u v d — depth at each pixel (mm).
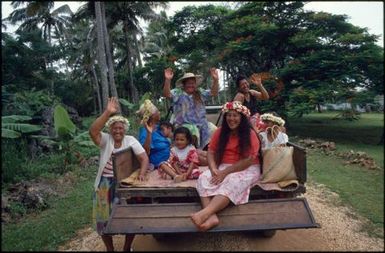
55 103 14852
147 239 4098
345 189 6379
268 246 3824
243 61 18344
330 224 4707
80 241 4566
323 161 9094
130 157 4285
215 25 19688
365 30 15094
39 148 10312
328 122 17438
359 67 13609
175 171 4336
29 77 19797
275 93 14984
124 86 29734
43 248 4359
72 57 31031
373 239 4254
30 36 21125
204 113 5711
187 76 5535
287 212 3518
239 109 3926
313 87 14188
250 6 17438
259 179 3922
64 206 6109
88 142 10203
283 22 15930
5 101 12805
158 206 3602
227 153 3994
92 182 7820
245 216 3506
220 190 3564
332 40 15172
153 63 23188
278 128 4730
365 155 8680
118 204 3680
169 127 5051
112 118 4223
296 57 16578
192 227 3400
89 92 33500
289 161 3867
